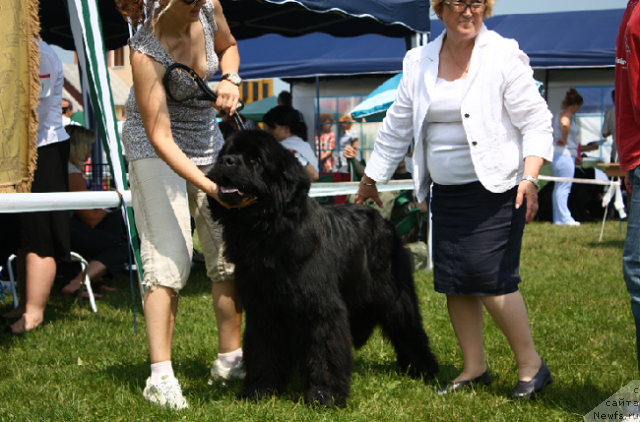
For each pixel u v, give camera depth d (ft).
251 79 40.01
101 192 12.05
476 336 10.93
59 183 15.25
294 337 9.87
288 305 9.49
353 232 10.89
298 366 10.36
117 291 20.63
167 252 9.50
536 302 17.88
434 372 11.85
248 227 9.32
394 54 40.22
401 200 23.66
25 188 12.35
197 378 11.34
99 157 33.55
